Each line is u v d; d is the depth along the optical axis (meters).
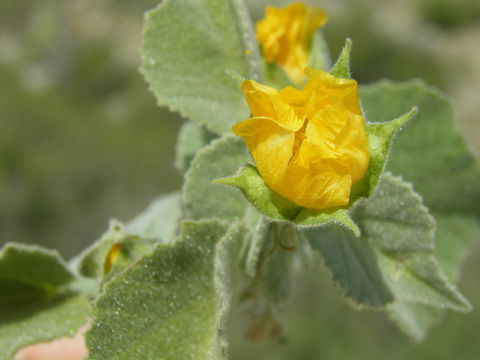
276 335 0.11
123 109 0.67
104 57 0.73
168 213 0.12
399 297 0.09
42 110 0.57
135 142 0.58
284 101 0.07
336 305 0.42
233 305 0.09
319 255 0.09
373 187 0.07
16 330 0.10
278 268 0.10
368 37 0.72
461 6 0.79
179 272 0.08
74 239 0.52
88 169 0.55
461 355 0.41
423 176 0.12
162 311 0.08
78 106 0.65
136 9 0.79
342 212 0.07
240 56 0.10
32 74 0.72
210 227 0.09
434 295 0.09
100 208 0.54
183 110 0.10
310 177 0.07
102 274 0.09
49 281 0.11
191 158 0.12
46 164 0.53
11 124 0.55
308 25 0.10
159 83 0.10
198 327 0.08
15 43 0.75
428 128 0.12
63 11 0.75
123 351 0.08
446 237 0.12
